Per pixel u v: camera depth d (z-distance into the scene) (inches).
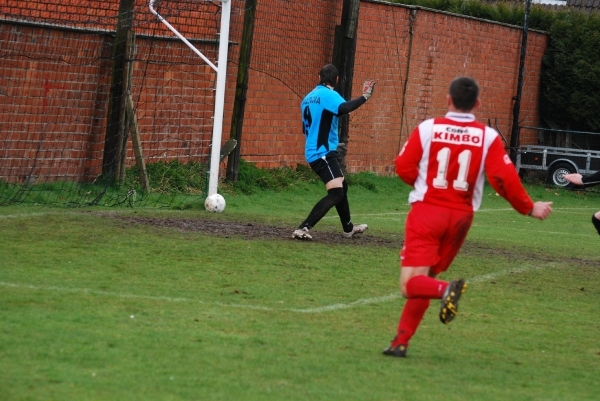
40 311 711.1
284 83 1975.9
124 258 988.6
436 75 2404.0
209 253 1064.8
